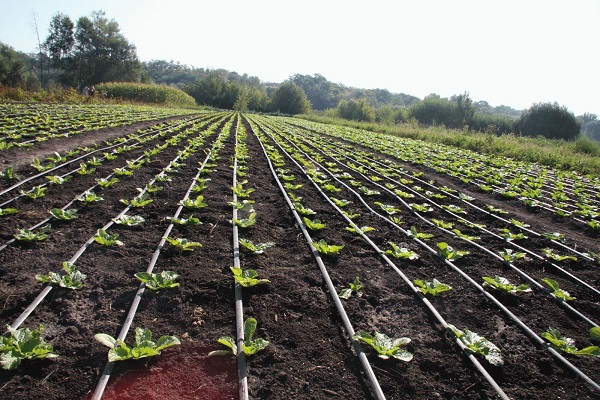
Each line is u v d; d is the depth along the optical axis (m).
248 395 2.18
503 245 5.03
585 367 2.70
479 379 2.47
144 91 36.91
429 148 16.12
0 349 2.26
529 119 42.75
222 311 2.98
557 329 3.14
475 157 14.20
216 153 9.70
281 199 6.16
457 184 8.98
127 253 3.77
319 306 3.15
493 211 6.66
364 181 8.38
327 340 2.74
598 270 4.43
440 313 3.23
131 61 63.00
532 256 4.69
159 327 2.74
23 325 2.63
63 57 58.69
